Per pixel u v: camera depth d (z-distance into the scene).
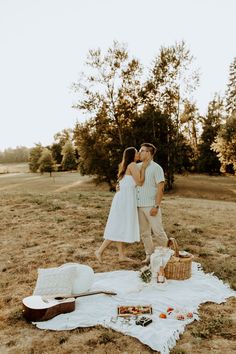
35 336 4.25
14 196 16.38
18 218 11.52
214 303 5.11
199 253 7.59
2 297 5.46
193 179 51.22
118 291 5.30
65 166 77.75
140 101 35.53
